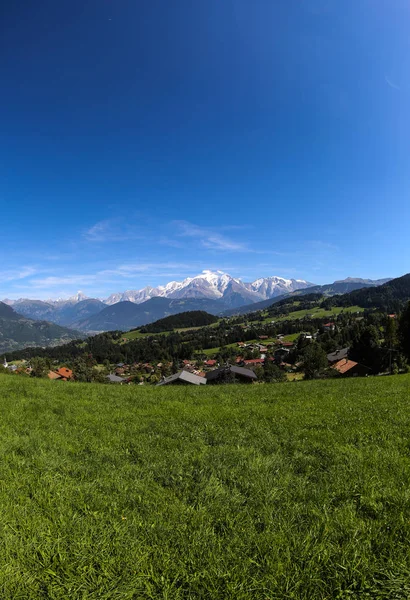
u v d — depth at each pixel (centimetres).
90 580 335
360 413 1129
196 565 352
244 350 18438
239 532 410
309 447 751
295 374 10412
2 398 1495
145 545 386
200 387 2517
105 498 510
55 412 1243
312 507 469
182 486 564
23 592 319
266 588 317
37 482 566
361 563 345
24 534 405
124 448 782
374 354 8700
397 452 684
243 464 652
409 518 426
